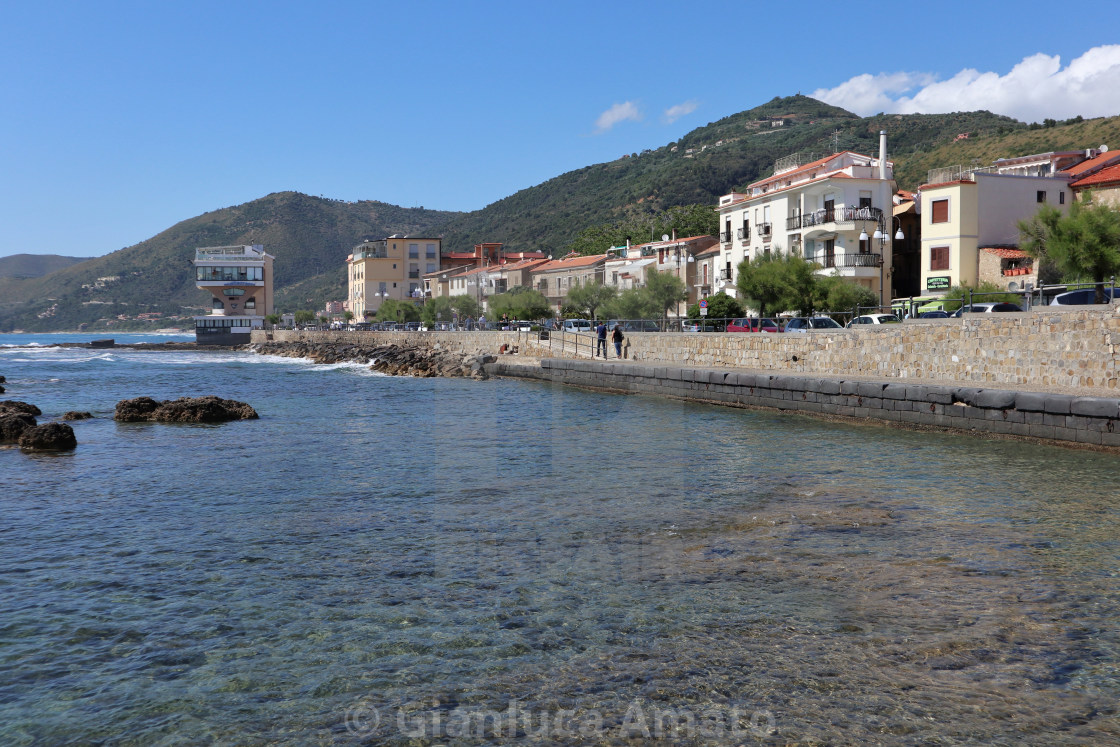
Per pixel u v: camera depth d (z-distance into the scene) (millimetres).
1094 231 30516
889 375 27812
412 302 103750
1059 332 22109
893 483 14945
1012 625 7699
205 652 7418
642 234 110625
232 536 11609
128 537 11672
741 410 27984
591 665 6863
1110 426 17578
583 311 66812
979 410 20547
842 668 6754
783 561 9711
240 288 126938
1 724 6180
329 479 16078
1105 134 79500
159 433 24016
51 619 8336
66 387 44656
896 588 8766
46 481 16328
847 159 56844
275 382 48031
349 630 7805
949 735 5680
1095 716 5945
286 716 6191
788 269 42750
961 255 47594
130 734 6004
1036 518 12109
